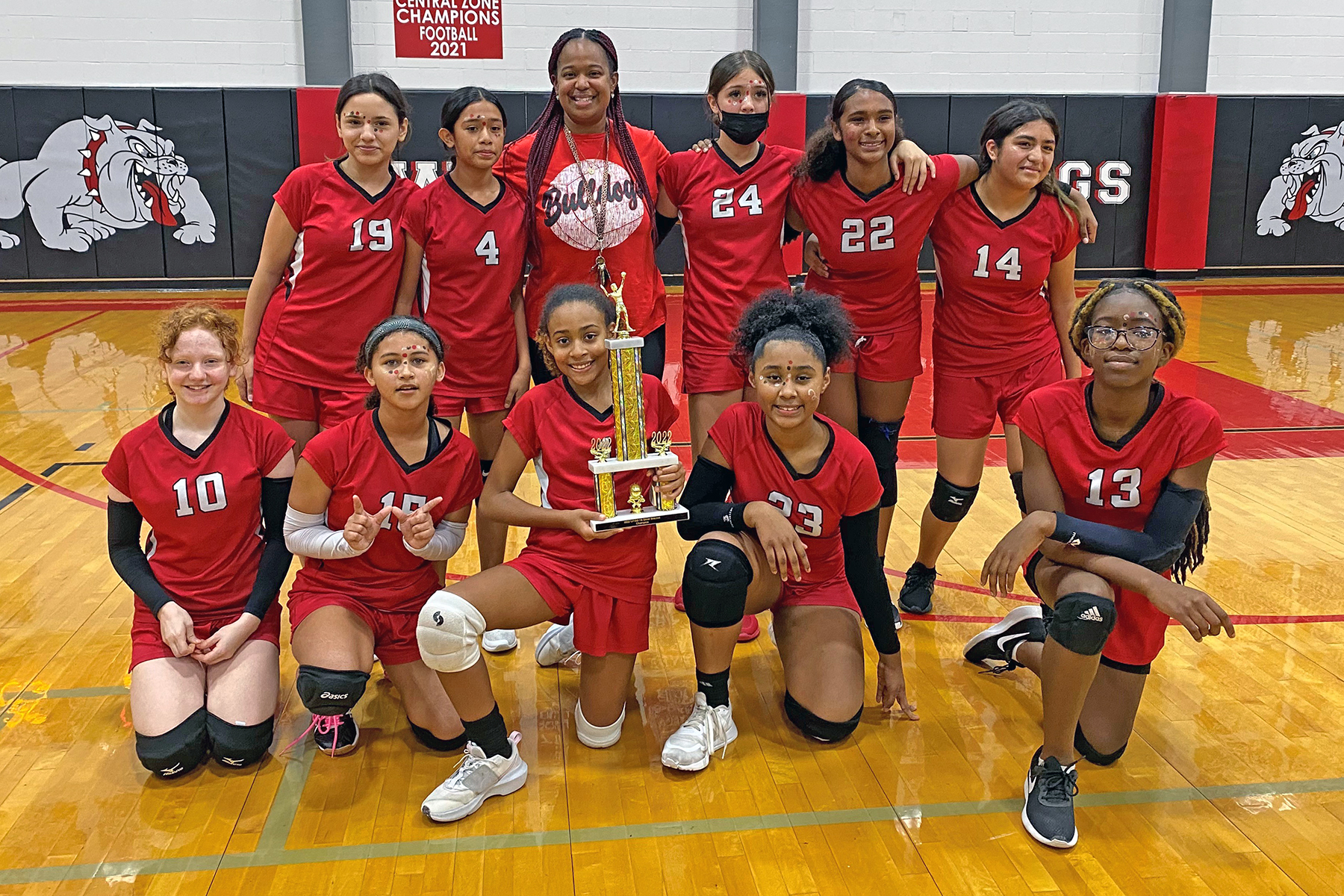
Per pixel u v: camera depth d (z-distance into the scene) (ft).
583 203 10.93
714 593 8.73
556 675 10.86
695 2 35.76
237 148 34.30
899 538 14.56
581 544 9.00
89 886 7.47
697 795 8.63
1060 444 8.79
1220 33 37.42
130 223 34.47
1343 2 37.50
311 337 11.08
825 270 11.78
